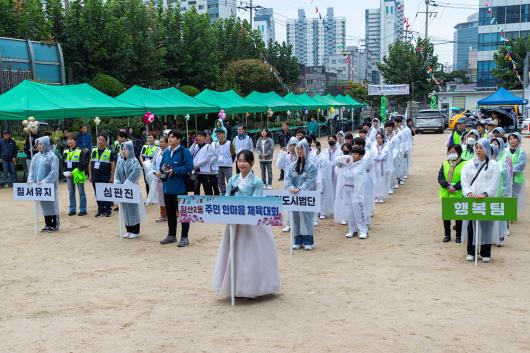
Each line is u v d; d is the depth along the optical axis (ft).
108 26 105.70
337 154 40.55
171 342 18.61
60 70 85.92
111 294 23.93
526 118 115.44
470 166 27.91
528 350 17.63
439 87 187.83
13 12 95.20
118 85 89.76
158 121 99.04
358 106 162.09
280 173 65.46
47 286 25.38
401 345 18.08
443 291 23.67
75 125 80.94
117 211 44.60
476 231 27.37
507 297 22.81
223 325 20.07
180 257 30.07
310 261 28.94
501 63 152.76
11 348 18.43
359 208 33.78
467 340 18.45
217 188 45.85
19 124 72.84
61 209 45.57
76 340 18.98
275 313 21.24
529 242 32.22
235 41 163.84
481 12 197.77
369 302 22.36
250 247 22.29
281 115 143.64
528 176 59.98
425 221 38.99
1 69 75.51
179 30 133.28
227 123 110.01
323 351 17.65
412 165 74.84
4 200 51.31
